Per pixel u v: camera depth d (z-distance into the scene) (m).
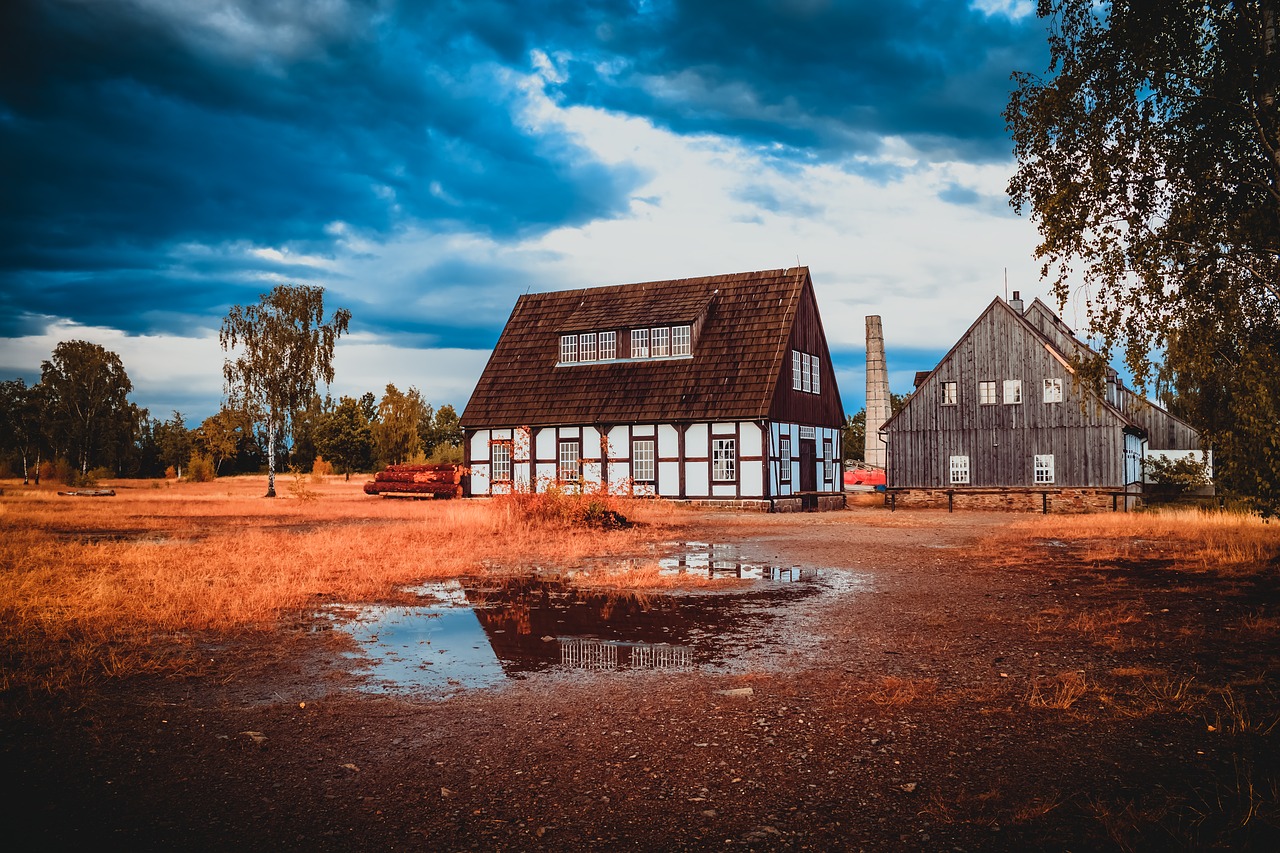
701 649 7.54
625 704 5.79
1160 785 4.15
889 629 8.16
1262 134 10.10
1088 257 11.51
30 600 9.48
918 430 35.16
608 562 13.94
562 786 4.29
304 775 4.48
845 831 3.70
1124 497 30.53
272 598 9.95
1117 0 10.65
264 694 6.14
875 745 4.82
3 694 6.07
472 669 6.88
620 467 32.75
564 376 35.19
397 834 3.73
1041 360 33.22
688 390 32.03
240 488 50.03
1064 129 11.36
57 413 67.31
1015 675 6.33
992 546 15.67
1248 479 11.95
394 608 9.78
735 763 4.58
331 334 43.53
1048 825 3.72
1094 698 5.70
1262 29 10.02
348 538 17.00
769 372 31.16
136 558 13.35
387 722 5.43
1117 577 11.38
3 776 4.47
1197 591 10.06
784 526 21.61
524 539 17.44
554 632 8.38
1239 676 6.15
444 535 17.80
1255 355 10.87
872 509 33.53
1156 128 11.01
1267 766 4.39
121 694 6.12
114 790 4.27
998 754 4.64
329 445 69.81
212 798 4.17
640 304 35.62
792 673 6.55
